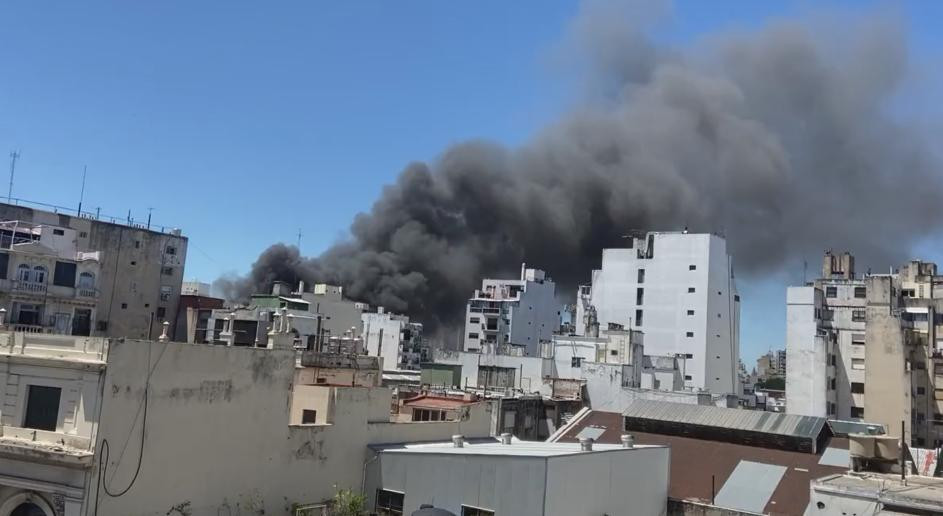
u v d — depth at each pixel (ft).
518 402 175.52
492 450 104.42
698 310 351.05
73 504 76.79
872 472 88.28
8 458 80.12
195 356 88.07
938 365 260.83
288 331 110.11
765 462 129.59
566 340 266.77
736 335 384.88
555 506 92.53
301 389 110.93
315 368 134.31
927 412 260.62
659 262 364.38
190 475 86.63
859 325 291.99
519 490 93.15
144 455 81.76
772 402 370.53
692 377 347.15
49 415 81.41
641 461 112.06
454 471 99.60
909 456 96.02
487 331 435.53
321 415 108.06
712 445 139.44
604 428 158.40
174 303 291.38
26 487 78.89
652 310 361.92
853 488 78.79
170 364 85.15
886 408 258.78
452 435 127.85
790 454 132.26
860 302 296.92
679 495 121.19
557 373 237.04
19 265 186.39
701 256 355.77
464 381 242.58
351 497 97.66
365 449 110.22
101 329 264.72
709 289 352.49
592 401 209.36
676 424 146.51
